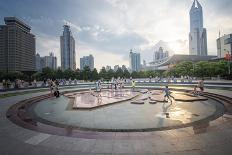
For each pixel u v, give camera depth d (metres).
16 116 14.28
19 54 110.00
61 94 30.11
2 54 107.25
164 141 8.64
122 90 35.28
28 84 46.66
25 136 9.60
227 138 8.84
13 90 34.38
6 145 8.39
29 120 13.39
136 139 9.04
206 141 8.49
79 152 7.59
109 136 9.61
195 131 10.09
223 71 62.34
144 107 17.80
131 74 98.69
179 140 8.73
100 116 14.28
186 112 15.22
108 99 22.61
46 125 11.96
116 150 7.74
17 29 108.38
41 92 31.52
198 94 25.95
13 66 106.62
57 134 9.97
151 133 10.00
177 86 38.84
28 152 7.62
